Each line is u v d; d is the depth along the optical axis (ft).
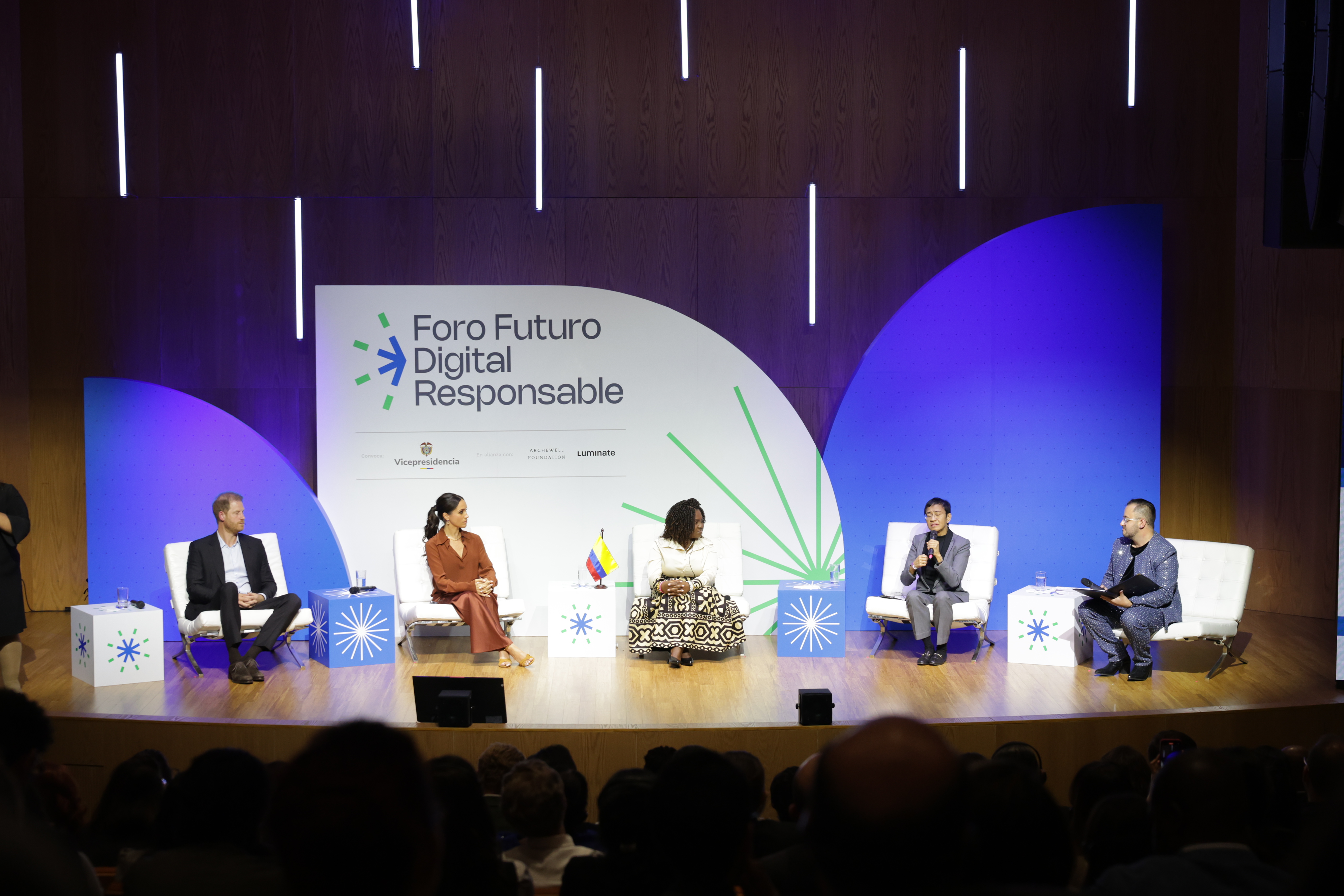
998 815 5.41
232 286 23.76
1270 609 23.66
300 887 3.13
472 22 23.56
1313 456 22.79
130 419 22.50
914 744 3.06
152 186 23.62
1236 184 23.62
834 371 23.97
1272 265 23.13
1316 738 16.83
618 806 8.14
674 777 4.85
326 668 19.85
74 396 23.93
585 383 22.70
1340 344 22.27
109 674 18.42
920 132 23.79
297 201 23.61
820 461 22.79
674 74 23.70
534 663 20.33
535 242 23.82
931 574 20.80
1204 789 5.14
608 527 22.80
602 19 23.59
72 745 16.31
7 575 17.83
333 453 22.45
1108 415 23.07
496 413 22.63
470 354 22.54
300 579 22.52
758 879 5.13
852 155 23.79
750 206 23.82
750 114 23.76
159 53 23.48
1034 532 23.18
